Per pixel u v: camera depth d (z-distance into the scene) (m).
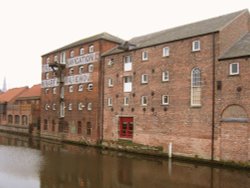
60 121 39.97
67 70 39.16
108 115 32.34
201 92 23.67
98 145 32.78
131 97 29.80
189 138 24.19
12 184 16.31
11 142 36.31
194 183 16.58
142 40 32.78
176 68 25.78
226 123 21.75
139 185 16.19
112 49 34.38
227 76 22.00
